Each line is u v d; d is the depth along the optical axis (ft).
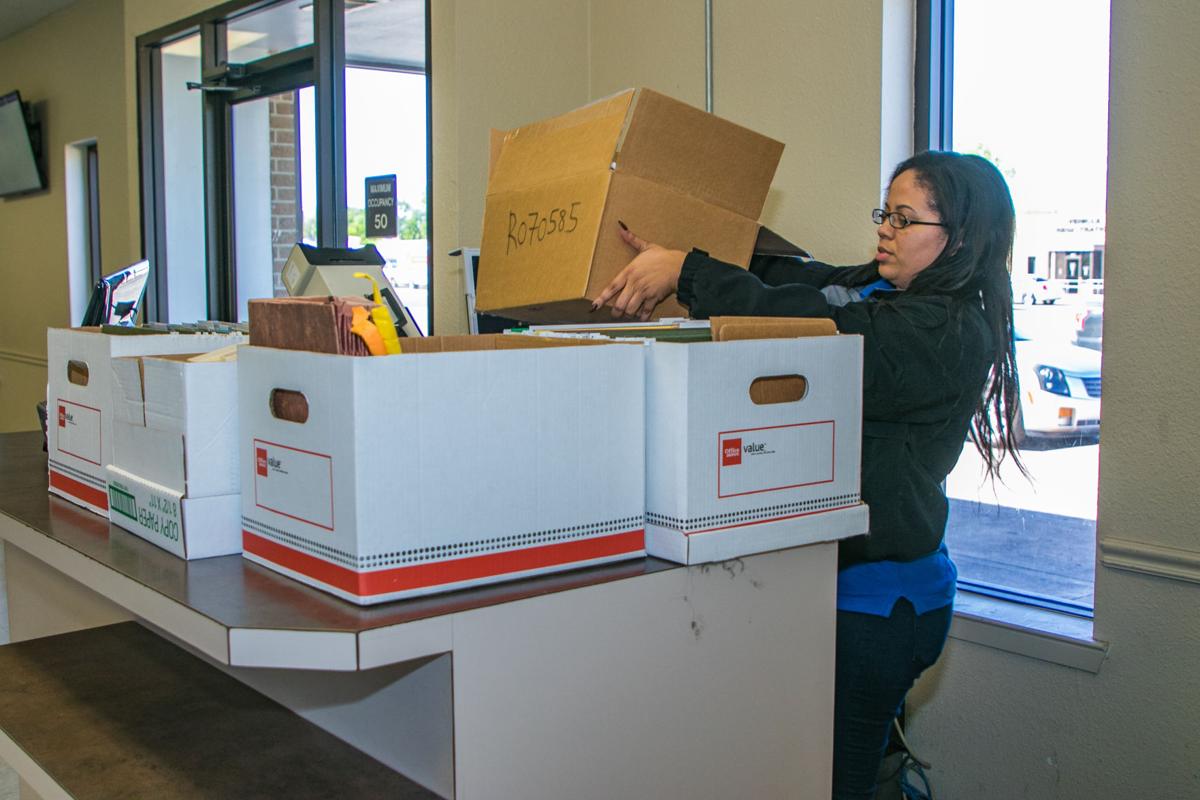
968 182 4.87
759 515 3.86
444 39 9.14
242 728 4.17
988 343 4.81
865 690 4.82
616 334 4.14
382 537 3.13
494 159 6.25
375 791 3.49
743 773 4.05
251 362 3.51
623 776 3.63
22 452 6.24
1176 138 5.82
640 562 3.73
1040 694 6.68
